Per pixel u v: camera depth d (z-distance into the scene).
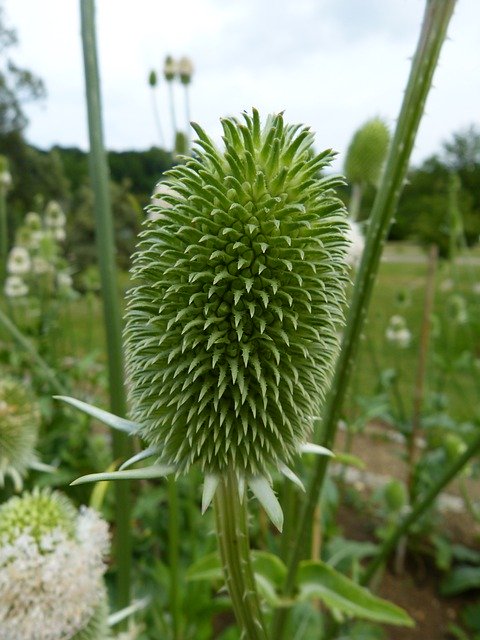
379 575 0.28
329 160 0.09
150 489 0.29
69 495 0.30
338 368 0.12
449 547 0.32
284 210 0.09
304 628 0.21
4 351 0.35
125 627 0.17
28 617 0.12
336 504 0.30
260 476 0.10
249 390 0.10
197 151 0.10
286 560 0.17
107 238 0.15
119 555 0.16
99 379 0.40
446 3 0.10
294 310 0.10
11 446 0.19
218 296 0.10
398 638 0.27
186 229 0.09
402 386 0.52
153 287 0.10
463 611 0.29
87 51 0.15
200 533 0.27
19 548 0.12
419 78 0.11
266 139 0.09
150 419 0.11
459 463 0.16
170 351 0.10
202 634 0.22
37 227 0.49
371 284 0.12
